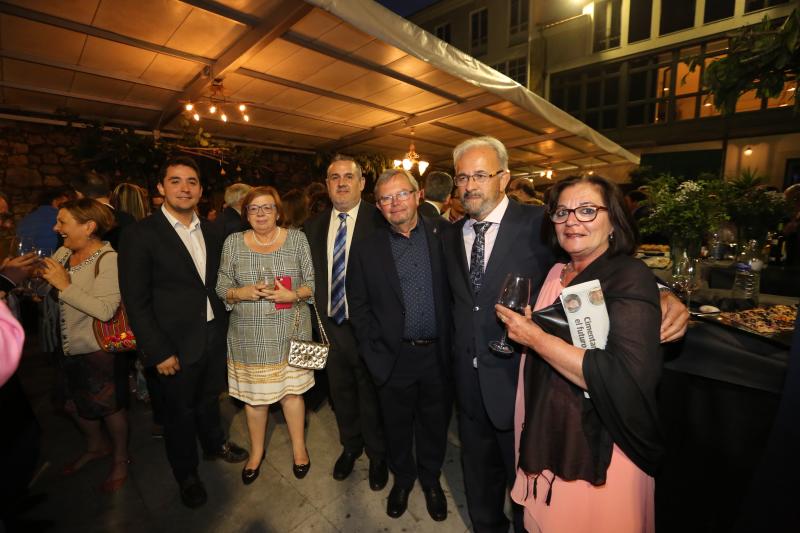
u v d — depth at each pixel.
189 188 1.93
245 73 3.96
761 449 1.34
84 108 4.83
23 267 1.45
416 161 6.87
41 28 2.99
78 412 2.02
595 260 1.20
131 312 1.80
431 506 1.93
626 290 1.06
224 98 4.58
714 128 12.10
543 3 15.30
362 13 2.97
